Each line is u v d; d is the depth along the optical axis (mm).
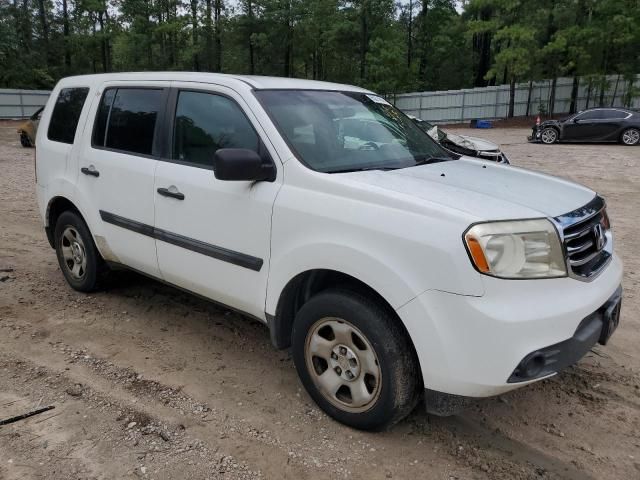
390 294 2773
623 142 20516
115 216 4375
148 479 2738
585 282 2914
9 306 4789
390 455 2971
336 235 2984
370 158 3586
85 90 4863
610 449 3068
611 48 30688
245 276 3504
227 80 3732
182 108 3951
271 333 3455
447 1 45656
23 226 7727
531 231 2699
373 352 2943
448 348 2656
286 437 3096
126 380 3648
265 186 3350
